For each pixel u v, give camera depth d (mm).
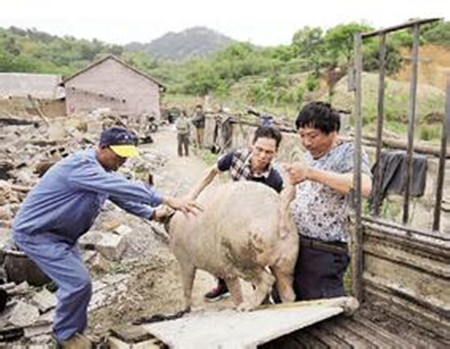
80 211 4531
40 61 115375
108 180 4289
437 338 3283
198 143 22656
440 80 21906
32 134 24812
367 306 3750
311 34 73938
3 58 98125
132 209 4668
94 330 5559
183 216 4320
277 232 3846
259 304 4012
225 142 18188
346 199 3926
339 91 17625
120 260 7824
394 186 6273
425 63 23016
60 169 4457
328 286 4062
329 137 3859
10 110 41969
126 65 51062
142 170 17188
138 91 51719
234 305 4332
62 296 4523
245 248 3834
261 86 51750
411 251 3393
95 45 149750
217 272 4176
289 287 4059
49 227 4504
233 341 3180
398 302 3547
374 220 3699
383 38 3586
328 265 4012
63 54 139750
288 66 64812
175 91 85000
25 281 6402
